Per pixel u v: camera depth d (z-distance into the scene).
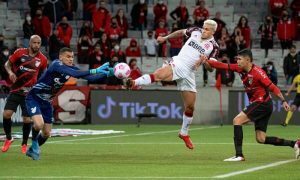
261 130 26.19
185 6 63.22
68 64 25.03
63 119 50.69
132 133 41.50
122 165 23.86
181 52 27.89
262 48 61.66
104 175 20.92
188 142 29.03
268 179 20.05
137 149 30.56
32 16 58.12
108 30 57.72
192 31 27.89
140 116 49.22
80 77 24.61
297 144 25.89
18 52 28.77
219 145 32.88
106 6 65.06
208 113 52.41
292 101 51.94
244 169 22.64
